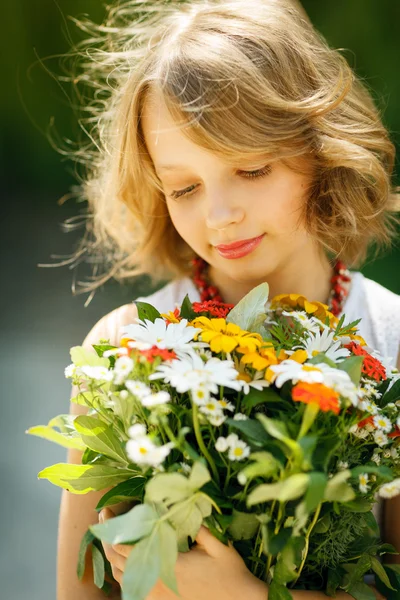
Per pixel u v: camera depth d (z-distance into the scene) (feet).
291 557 2.42
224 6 3.04
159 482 2.30
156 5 3.79
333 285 3.27
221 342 2.45
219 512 2.41
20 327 9.03
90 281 9.91
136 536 2.31
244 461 2.43
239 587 2.54
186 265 3.42
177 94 2.82
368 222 3.21
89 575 3.01
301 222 2.98
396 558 3.03
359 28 10.00
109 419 2.58
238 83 2.82
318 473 2.25
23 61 12.20
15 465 6.84
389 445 2.61
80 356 2.59
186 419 2.48
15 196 12.50
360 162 3.02
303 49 3.02
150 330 2.53
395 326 3.25
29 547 5.98
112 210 3.62
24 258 10.73
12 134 12.50
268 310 2.83
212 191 2.83
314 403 2.28
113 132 3.33
